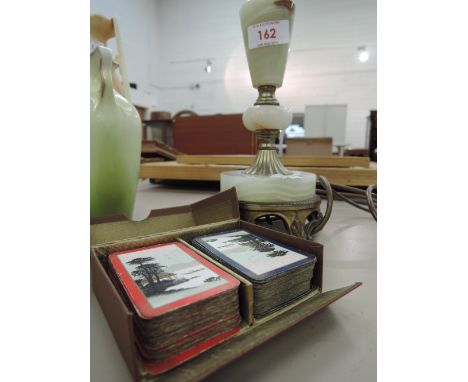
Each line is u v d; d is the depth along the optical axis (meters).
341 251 0.45
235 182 0.46
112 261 0.28
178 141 1.54
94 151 0.41
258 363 0.22
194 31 3.84
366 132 3.38
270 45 0.44
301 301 0.28
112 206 0.46
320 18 3.44
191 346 0.21
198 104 4.00
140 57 3.51
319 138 1.42
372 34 3.35
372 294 0.32
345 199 0.70
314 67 3.55
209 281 0.24
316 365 0.22
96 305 0.29
